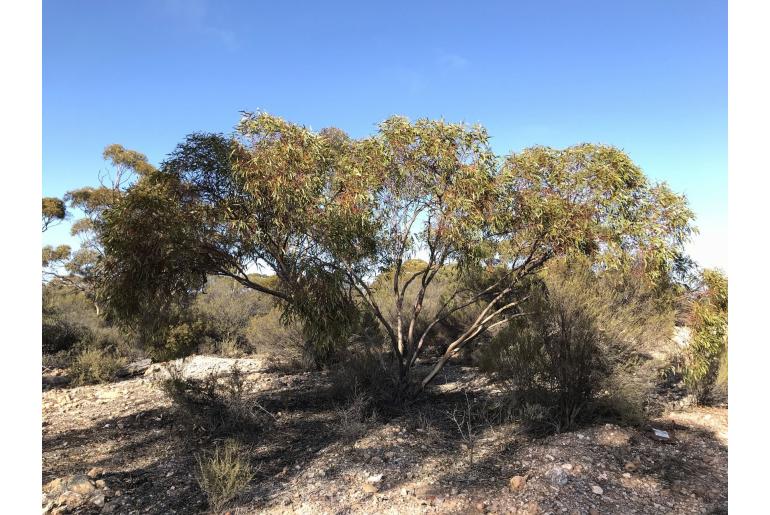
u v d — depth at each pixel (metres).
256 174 5.32
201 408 5.75
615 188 5.47
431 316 10.18
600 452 4.56
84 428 6.18
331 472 4.38
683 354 6.10
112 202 5.60
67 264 20.22
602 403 5.55
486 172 5.55
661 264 5.61
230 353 12.22
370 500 3.83
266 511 3.72
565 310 5.73
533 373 5.66
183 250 5.29
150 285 5.53
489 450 4.82
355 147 5.94
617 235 5.42
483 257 6.16
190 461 4.76
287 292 6.10
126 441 5.54
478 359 8.60
